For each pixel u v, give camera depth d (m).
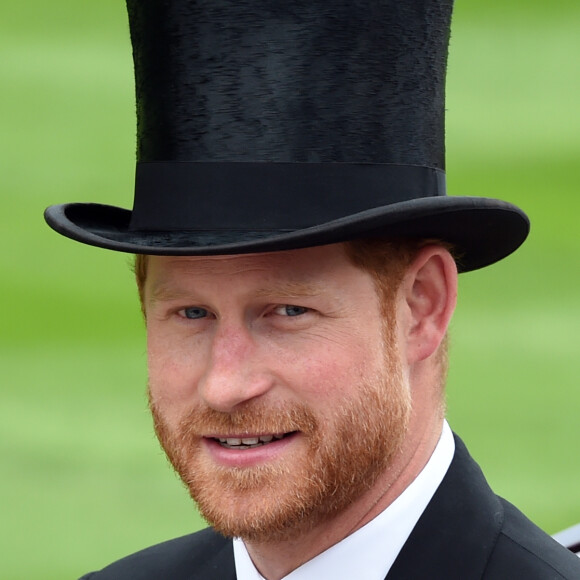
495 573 7.76
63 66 47.16
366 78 7.49
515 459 27.89
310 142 7.44
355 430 7.47
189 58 7.51
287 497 7.44
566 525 25.12
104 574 9.48
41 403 30.53
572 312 34.19
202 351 7.60
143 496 26.66
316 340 7.41
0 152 41.91
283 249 7.14
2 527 25.86
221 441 7.61
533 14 51.19
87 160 41.47
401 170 7.62
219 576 8.84
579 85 46.06
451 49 49.06
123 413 30.03
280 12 7.39
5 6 51.00
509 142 42.84
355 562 7.86
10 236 37.75
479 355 32.38
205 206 7.52
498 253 8.38
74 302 35.12
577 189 40.03
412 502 7.93
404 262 7.72
